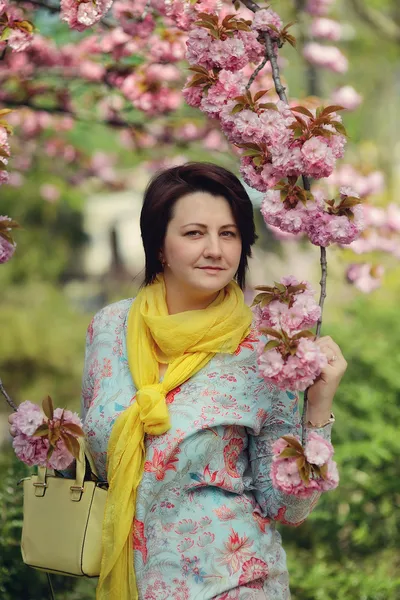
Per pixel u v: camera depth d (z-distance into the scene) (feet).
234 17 11.49
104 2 12.32
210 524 9.85
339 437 20.95
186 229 10.10
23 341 41.45
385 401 22.17
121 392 10.37
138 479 9.89
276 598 10.19
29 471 15.55
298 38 25.88
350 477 19.77
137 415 9.95
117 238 58.44
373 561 18.86
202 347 10.09
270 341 8.98
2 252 11.16
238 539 9.90
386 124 42.06
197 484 9.88
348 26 37.96
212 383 10.07
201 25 10.94
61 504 10.35
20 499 15.39
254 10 12.09
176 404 9.98
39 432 9.98
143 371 10.25
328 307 31.91
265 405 10.16
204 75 11.03
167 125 23.24
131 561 9.91
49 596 15.02
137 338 10.45
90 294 57.06
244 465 10.36
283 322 9.14
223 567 9.78
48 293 46.93
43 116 28.45
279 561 10.28
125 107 21.83
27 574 14.97
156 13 17.57
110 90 20.72
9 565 14.90
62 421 10.03
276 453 8.89
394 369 23.26
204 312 10.18
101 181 34.91
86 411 11.00
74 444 10.00
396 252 22.12
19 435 10.16
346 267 22.65
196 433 9.82
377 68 41.19
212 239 10.06
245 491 10.30
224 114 10.64
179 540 9.82
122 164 36.96
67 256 51.75
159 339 10.14
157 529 9.87
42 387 40.52
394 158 42.83
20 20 12.82
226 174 10.29
